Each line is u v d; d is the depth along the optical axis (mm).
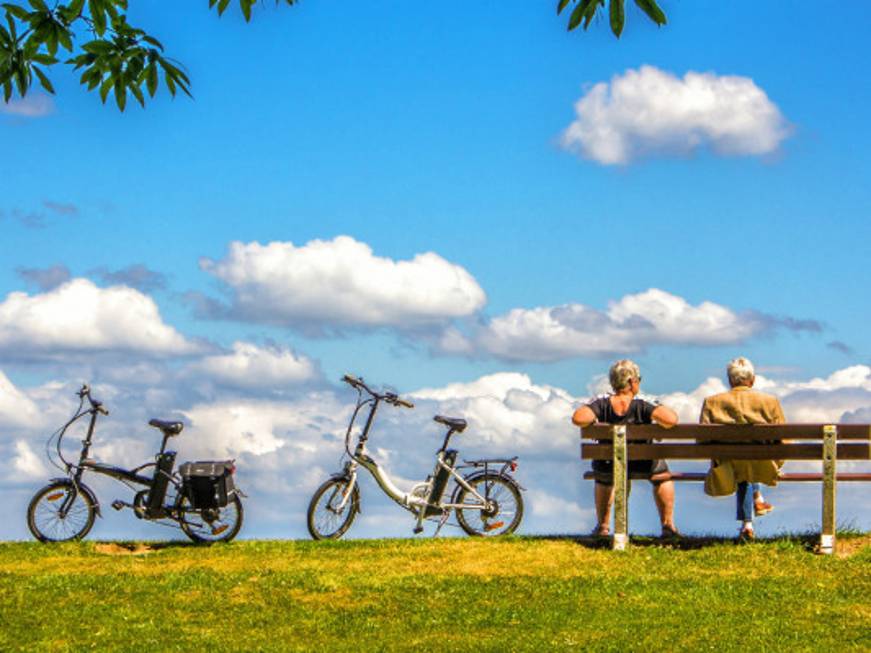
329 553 12734
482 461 13711
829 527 12164
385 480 13641
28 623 9961
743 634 9336
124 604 10648
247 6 7617
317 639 9523
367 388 13719
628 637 9305
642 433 12570
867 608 10148
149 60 8031
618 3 6629
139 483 13336
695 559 12055
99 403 13523
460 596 10844
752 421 12484
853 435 12172
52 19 7816
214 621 10109
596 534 13203
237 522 13469
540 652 8883
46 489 13367
